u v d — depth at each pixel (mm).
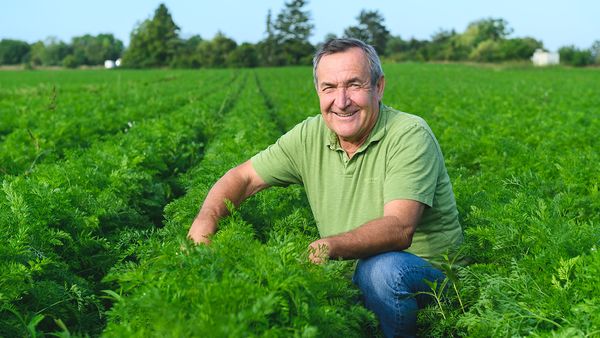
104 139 12641
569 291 3801
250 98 24469
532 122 14070
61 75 77062
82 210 6074
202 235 4562
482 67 86125
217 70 90625
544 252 4207
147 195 7855
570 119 14781
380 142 4438
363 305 4398
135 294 3359
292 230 5359
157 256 4102
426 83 42594
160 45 125500
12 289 4305
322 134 4719
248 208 5855
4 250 4570
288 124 15117
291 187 6508
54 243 5098
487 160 9258
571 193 6273
